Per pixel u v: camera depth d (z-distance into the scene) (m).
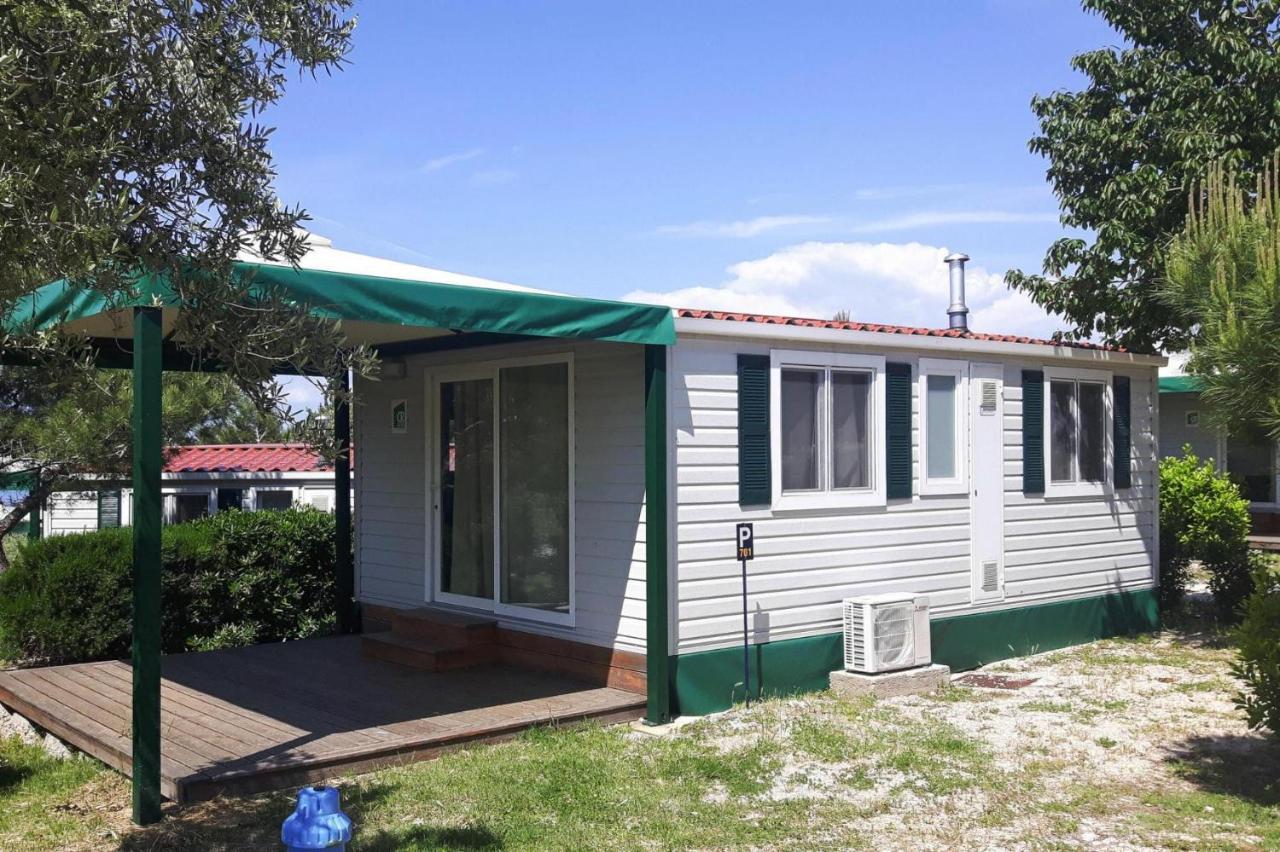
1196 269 6.93
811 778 6.64
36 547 11.03
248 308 4.93
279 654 9.81
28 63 4.41
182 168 4.80
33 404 11.41
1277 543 18.56
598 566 8.56
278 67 5.07
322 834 3.81
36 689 8.64
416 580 10.39
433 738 6.96
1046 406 11.00
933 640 9.83
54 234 4.31
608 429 8.51
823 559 9.02
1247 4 12.35
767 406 8.67
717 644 8.32
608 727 7.80
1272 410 6.21
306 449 5.72
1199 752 7.24
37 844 5.66
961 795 6.34
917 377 9.81
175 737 7.00
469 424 9.88
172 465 18.41
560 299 7.18
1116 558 11.72
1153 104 12.62
